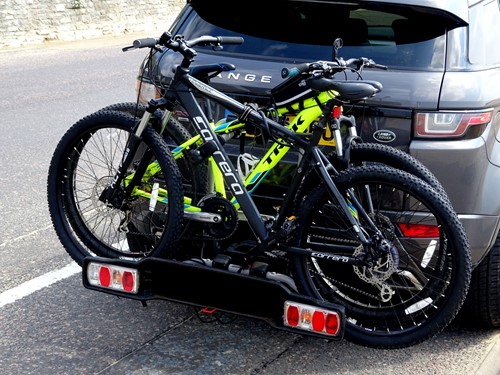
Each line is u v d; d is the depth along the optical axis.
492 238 3.87
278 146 3.73
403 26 4.03
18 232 5.63
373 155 3.62
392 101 3.74
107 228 4.51
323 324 3.40
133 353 3.93
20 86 12.08
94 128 4.04
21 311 4.38
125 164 3.91
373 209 3.68
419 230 3.66
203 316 4.32
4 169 7.24
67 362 3.83
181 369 3.79
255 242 3.85
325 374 3.79
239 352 3.97
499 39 4.36
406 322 3.65
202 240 3.82
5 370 3.75
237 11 4.35
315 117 3.64
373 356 3.97
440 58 3.90
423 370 3.84
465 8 4.05
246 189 3.72
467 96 3.74
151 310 4.41
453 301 3.48
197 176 3.91
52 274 4.90
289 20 4.21
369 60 3.69
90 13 20.02
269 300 3.51
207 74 3.81
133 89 11.84
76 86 12.10
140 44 3.72
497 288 4.03
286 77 3.52
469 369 3.86
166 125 3.98
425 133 3.73
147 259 3.68
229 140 4.00
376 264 3.50
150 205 3.87
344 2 4.05
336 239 3.66
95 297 4.57
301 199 3.74
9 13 17.66
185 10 4.56
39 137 8.54
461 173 3.74
